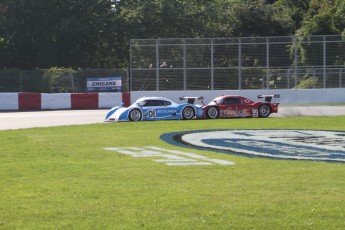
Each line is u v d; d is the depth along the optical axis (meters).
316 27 61.88
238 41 43.50
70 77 48.31
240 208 10.01
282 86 43.69
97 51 65.19
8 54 62.59
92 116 35.78
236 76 43.75
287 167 15.04
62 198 10.92
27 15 62.03
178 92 43.44
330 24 61.97
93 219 9.35
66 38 63.09
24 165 15.30
